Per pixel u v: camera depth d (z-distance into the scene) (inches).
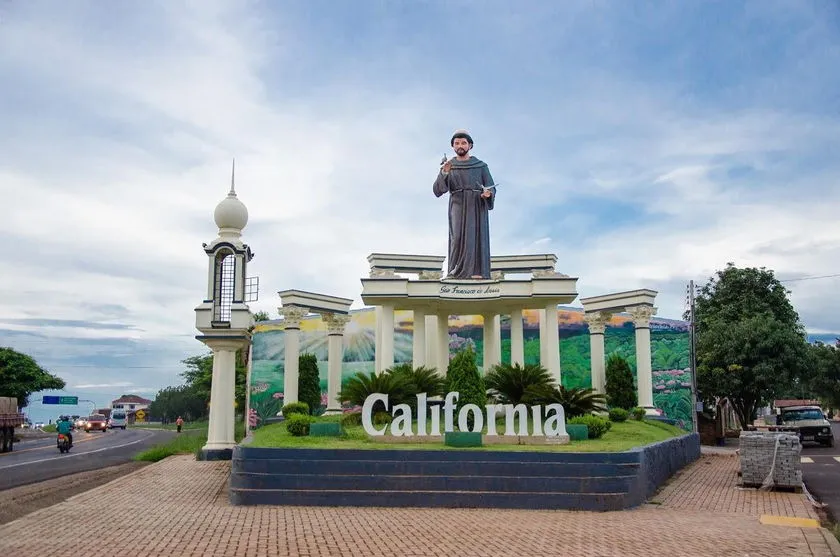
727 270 2463.1
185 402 5536.4
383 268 1802.4
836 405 3698.3
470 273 1441.9
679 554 532.4
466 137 1482.5
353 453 824.9
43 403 4397.1
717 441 2092.8
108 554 520.4
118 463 1396.4
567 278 1350.9
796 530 641.0
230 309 1341.0
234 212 1355.8
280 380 1968.5
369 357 2016.5
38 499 845.2
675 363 1995.6
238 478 800.3
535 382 1238.3
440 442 957.2
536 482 784.9
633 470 812.0
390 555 522.0
